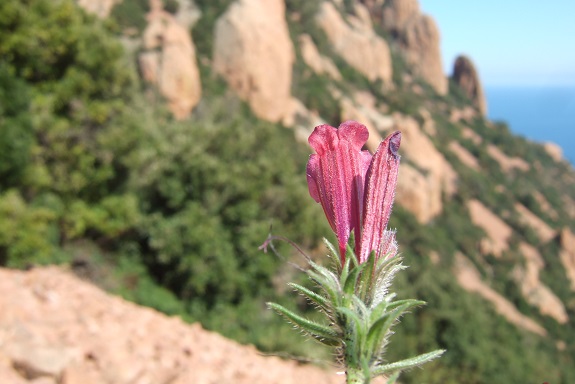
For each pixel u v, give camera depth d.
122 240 17.05
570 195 80.88
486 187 66.12
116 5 48.91
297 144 40.06
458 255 52.75
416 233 47.03
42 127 16.44
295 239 17.47
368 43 69.44
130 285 15.84
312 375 9.59
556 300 56.69
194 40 48.16
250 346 13.40
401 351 20.89
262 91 46.19
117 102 18.20
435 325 23.30
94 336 7.81
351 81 65.62
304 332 1.48
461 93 89.44
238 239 16.56
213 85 44.06
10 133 15.01
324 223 18.39
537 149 85.88
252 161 19.58
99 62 18.02
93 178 16.97
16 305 7.99
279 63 47.19
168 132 19.97
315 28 65.62
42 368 6.46
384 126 58.22
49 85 17.41
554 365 38.72
